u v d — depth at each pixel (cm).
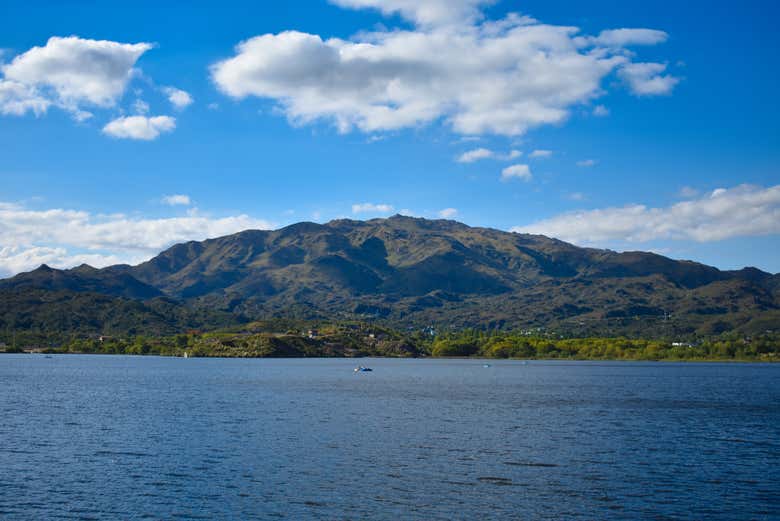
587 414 13312
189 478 6981
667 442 9606
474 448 8931
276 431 10325
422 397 17238
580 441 9638
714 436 10256
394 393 18588
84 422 11319
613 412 13775
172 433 10050
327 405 14662
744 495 6456
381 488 6638
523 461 8044
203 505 5991
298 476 7106
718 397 18075
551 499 6281
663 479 7106
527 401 16275
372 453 8462
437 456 8306
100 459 7950
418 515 5753
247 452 8444
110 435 9825
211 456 8162
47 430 10338
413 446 9031
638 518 5712
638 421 12162
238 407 14025
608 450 8869
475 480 7012
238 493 6397
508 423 11638
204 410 13362
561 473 7375
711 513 5862
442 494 6431
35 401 15138
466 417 12531
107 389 19025
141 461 7831
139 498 6206
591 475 7288
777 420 12438
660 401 16625
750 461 8138
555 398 17300
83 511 5809
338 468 7512
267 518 5634
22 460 7888
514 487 6725
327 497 6281
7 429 10438
